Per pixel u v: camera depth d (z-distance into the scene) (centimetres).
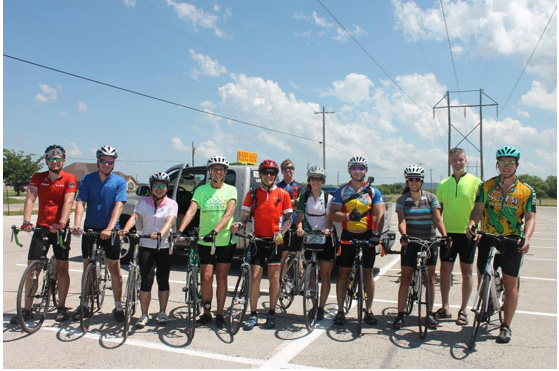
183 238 448
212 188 479
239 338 434
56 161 464
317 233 475
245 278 454
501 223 434
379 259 977
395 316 523
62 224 456
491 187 441
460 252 498
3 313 498
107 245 482
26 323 451
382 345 418
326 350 402
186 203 767
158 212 468
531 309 550
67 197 471
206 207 471
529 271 833
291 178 696
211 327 467
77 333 439
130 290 431
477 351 404
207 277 471
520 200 427
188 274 454
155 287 665
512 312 428
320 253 502
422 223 479
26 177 3462
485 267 426
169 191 793
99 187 488
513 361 380
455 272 829
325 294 507
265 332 454
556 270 845
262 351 398
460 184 507
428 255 464
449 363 374
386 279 749
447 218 510
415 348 411
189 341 420
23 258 918
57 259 477
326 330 464
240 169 753
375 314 530
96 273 471
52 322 473
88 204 492
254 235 485
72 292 620
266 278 745
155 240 464
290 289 525
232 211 469
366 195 483
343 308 488
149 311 527
